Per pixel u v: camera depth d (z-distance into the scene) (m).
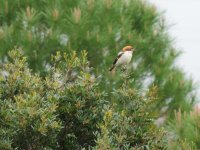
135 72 19.33
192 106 19.69
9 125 9.69
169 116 19.14
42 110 9.48
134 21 20.34
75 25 18.77
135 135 9.78
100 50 18.88
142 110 9.90
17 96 9.82
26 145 9.65
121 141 9.27
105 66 18.72
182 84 19.70
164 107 19.52
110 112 9.27
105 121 9.24
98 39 18.73
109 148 8.95
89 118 10.04
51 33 18.70
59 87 10.17
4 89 10.07
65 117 10.09
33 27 19.17
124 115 9.59
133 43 19.50
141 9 20.31
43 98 9.78
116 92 9.90
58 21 18.91
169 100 19.72
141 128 9.87
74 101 10.04
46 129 9.34
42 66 18.66
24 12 19.03
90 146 10.16
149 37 20.02
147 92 10.00
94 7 19.34
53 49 18.78
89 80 10.09
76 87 10.09
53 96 9.76
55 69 10.44
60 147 10.17
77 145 10.16
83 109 10.11
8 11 19.47
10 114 9.56
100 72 18.61
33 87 10.12
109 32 19.00
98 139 8.95
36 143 9.61
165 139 9.91
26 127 9.48
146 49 19.86
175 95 19.70
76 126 10.12
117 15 19.64
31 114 9.38
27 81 10.12
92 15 19.30
